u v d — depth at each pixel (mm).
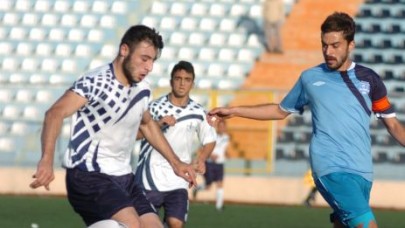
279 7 75062
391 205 61875
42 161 19234
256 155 66750
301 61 75000
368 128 23375
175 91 31172
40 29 78375
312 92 23578
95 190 21359
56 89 73875
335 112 23188
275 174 66312
